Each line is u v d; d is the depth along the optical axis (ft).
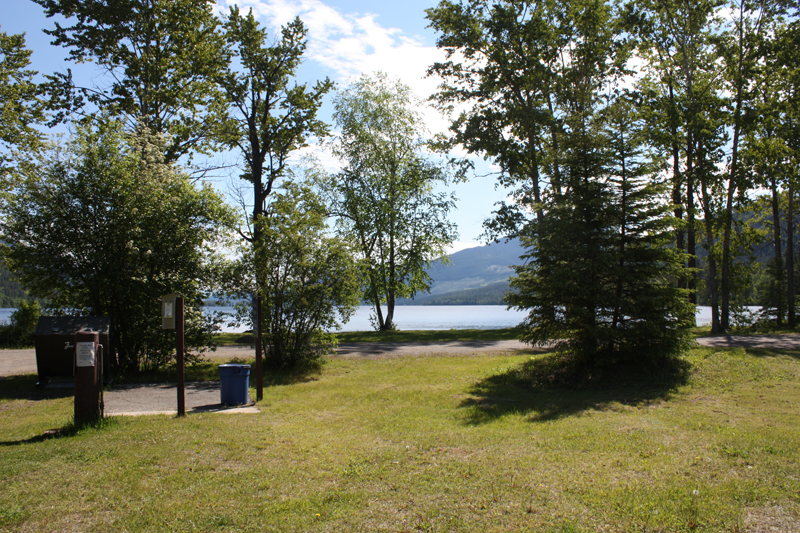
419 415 29.19
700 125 80.69
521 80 81.41
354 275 48.70
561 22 80.79
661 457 19.48
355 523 13.94
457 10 82.38
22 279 42.88
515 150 86.07
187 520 14.03
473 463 19.25
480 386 38.83
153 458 19.44
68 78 68.13
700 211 91.25
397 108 100.37
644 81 90.63
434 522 13.97
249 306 46.96
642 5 85.87
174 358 48.08
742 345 56.90
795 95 82.12
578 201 41.65
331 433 24.56
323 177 100.42
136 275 43.27
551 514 14.35
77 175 41.81
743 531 13.01
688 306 39.93
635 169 41.73
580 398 33.68
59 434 22.84
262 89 78.02
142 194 43.98
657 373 38.86
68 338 37.06
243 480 17.38
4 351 63.62
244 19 75.36
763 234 107.96
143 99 68.90
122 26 67.51
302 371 46.91
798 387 33.42
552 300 42.24
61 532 13.21
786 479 16.48
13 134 68.08
